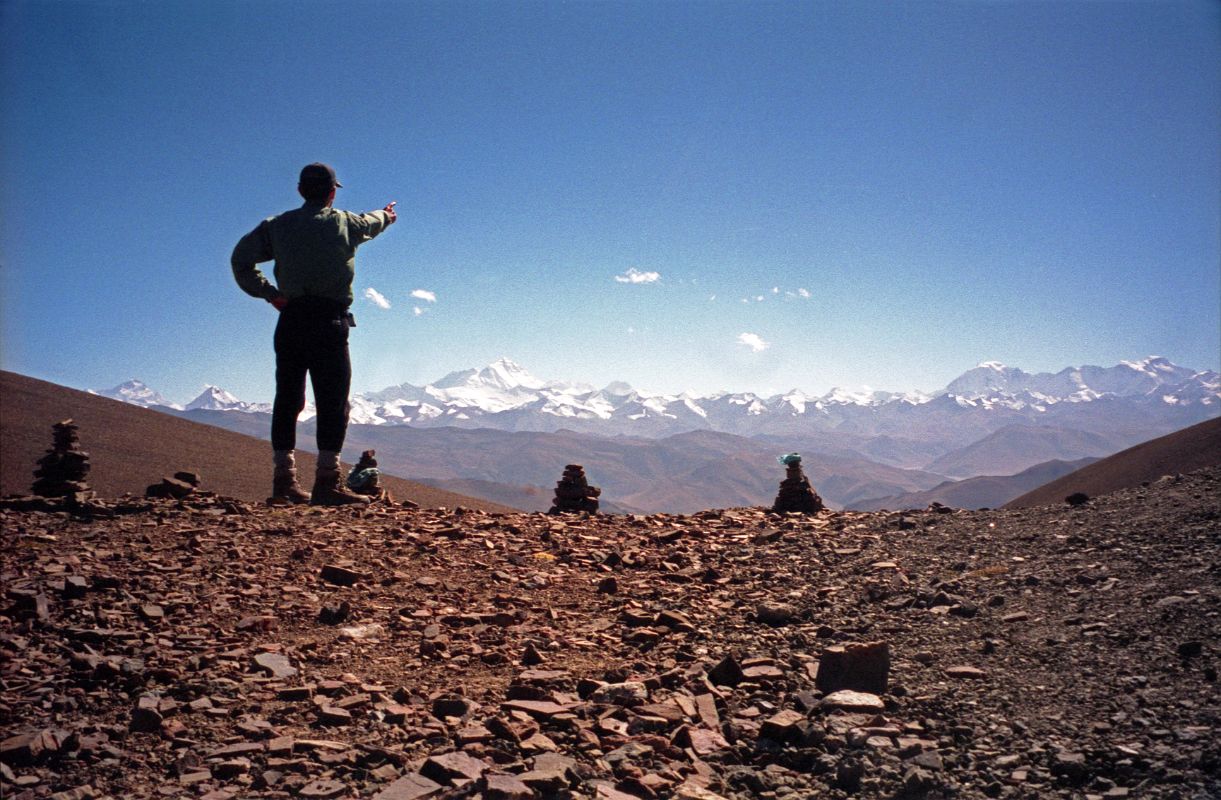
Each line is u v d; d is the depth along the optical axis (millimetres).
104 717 4406
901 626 5586
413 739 4180
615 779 3713
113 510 9445
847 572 7125
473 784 3566
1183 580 5590
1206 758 3469
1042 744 3811
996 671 4684
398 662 5328
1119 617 5152
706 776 3779
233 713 4480
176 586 6578
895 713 4312
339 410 10664
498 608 6465
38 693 4598
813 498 10758
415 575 7301
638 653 5473
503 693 4781
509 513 10586
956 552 7371
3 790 3641
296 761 3871
